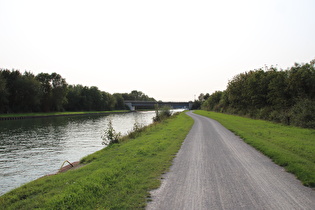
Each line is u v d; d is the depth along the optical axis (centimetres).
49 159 1734
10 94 6562
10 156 1841
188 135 1872
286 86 3003
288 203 554
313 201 564
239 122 2975
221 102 7056
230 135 1836
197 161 992
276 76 3412
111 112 11325
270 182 709
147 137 1855
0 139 2720
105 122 5172
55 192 702
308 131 1817
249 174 795
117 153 1259
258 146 1255
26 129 3766
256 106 3984
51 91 8231
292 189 647
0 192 1075
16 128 3909
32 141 2572
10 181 1243
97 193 632
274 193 618
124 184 701
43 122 5162
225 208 532
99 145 2305
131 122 5128
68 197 602
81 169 988
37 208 579
